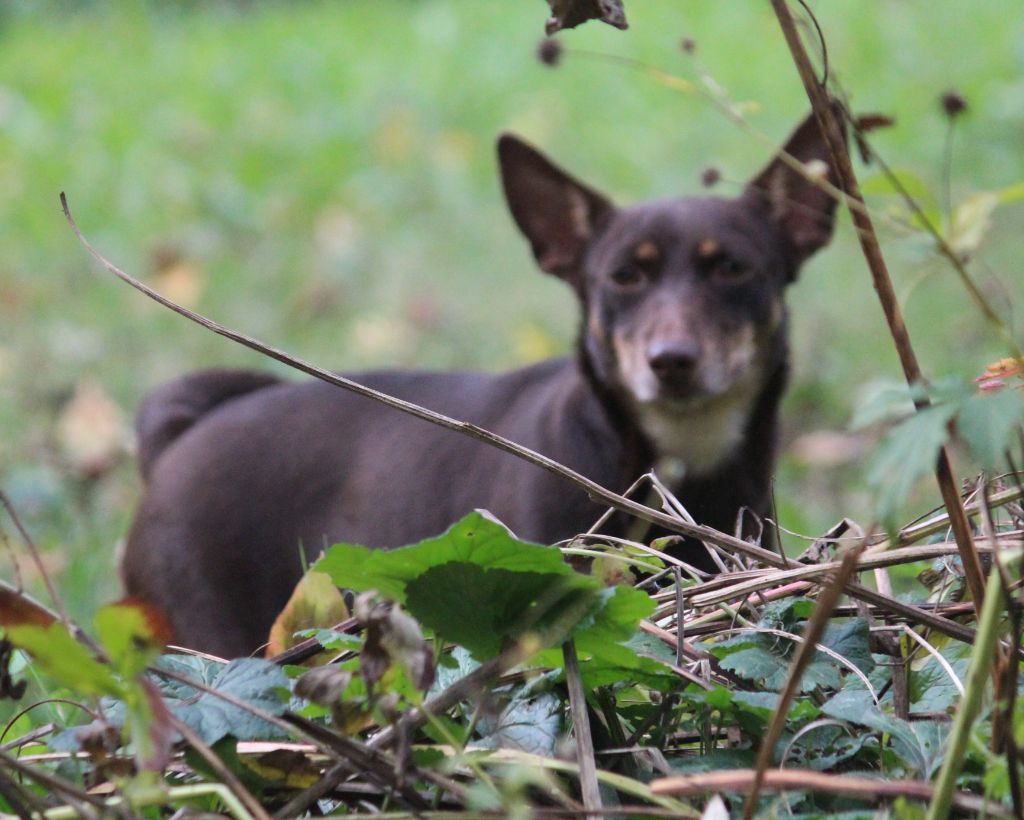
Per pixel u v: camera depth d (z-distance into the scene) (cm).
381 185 1748
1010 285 1237
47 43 2456
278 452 838
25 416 1168
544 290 1449
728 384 784
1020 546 327
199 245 1573
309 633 387
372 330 1334
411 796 342
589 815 326
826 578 384
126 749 357
